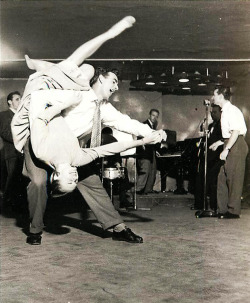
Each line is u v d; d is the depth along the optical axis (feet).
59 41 24.29
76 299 7.38
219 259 10.44
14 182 20.20
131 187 27.20
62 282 8.43
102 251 11.33
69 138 11.30
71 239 13.10
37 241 12.30
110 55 27.17
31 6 18.97
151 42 23.91
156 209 22.16
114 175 18.29
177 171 28.84
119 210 21.45
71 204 23.73
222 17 19.52
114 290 7.89
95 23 21.11
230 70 30.01
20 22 21.18
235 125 17.83
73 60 12.36
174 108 36.65
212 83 29.86
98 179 12.71
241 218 18.20
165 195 27.09
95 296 7.54
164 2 17.98
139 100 35.53
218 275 8.97
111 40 23.81
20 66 30.19
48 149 11.02
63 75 12.00
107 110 13.60
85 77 12.69
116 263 10.00
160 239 13.10
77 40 24.07
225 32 21.72
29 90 11.76
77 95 11.77
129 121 13.62
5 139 21.15
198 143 22.43
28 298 7.46
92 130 12.76
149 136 12.05
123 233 12.73
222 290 7.91
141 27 21.29
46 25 21.45
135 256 10.74
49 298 7.45
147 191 27.78
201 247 11.89
